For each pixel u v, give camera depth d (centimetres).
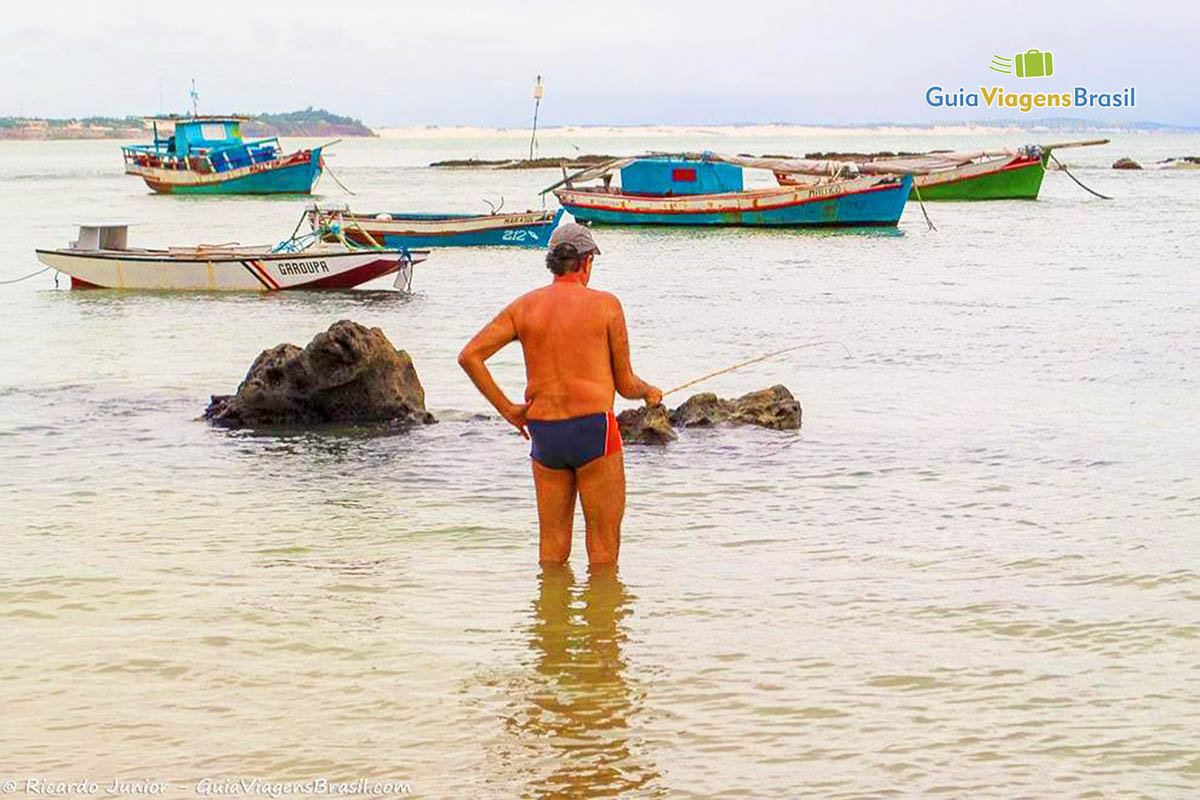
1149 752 573
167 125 8181
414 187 8638
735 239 4309
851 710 622
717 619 757
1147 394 1532
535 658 695
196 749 585
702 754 576
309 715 622
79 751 582
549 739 593
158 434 1329
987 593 802
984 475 1130
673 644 715
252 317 2417
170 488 1097
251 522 985
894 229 4534
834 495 1066
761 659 691
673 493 1074
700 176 4869
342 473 1152
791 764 564
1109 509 1009
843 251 3841
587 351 826
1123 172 9344
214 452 1241
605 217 4872
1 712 625
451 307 2570
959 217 5153
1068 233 4328
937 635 727
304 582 832
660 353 1930
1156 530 946
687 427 1330
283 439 1301
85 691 652
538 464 845
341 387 1352
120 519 993
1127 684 652
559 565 865
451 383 1652
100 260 2838
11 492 1080
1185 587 809
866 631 735
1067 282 2911
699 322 2309
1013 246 3906
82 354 1945
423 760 572
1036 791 538
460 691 650
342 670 679
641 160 4916
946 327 2197
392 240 3750
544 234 3903
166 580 836
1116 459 1181
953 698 636
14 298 2734
